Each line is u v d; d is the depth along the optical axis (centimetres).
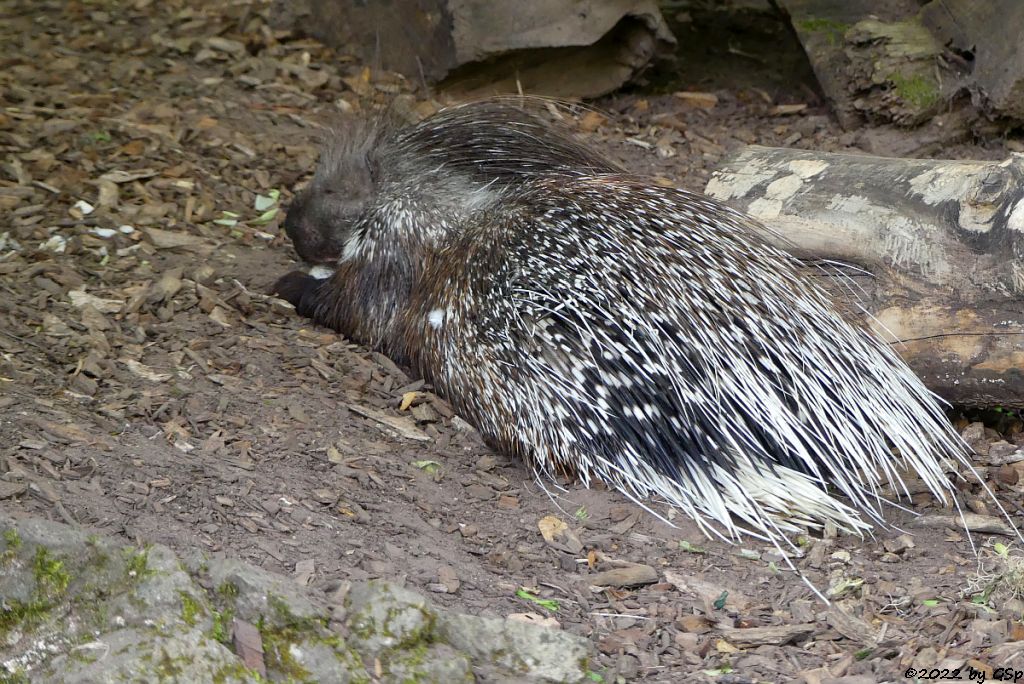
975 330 514
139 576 328
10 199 652
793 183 582
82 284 576
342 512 432
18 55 870
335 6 928
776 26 1027
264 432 473
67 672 305
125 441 436
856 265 542
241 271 638
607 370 489
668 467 483
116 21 958
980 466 530
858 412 487
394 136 621
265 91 864
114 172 707
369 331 588
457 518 457
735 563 453
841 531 477
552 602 409
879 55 823
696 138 869
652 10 873
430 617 346
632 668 370
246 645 322
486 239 548
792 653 387
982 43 791
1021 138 828
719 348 483
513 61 866
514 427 508
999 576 425
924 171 550
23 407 438
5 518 331
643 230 514
